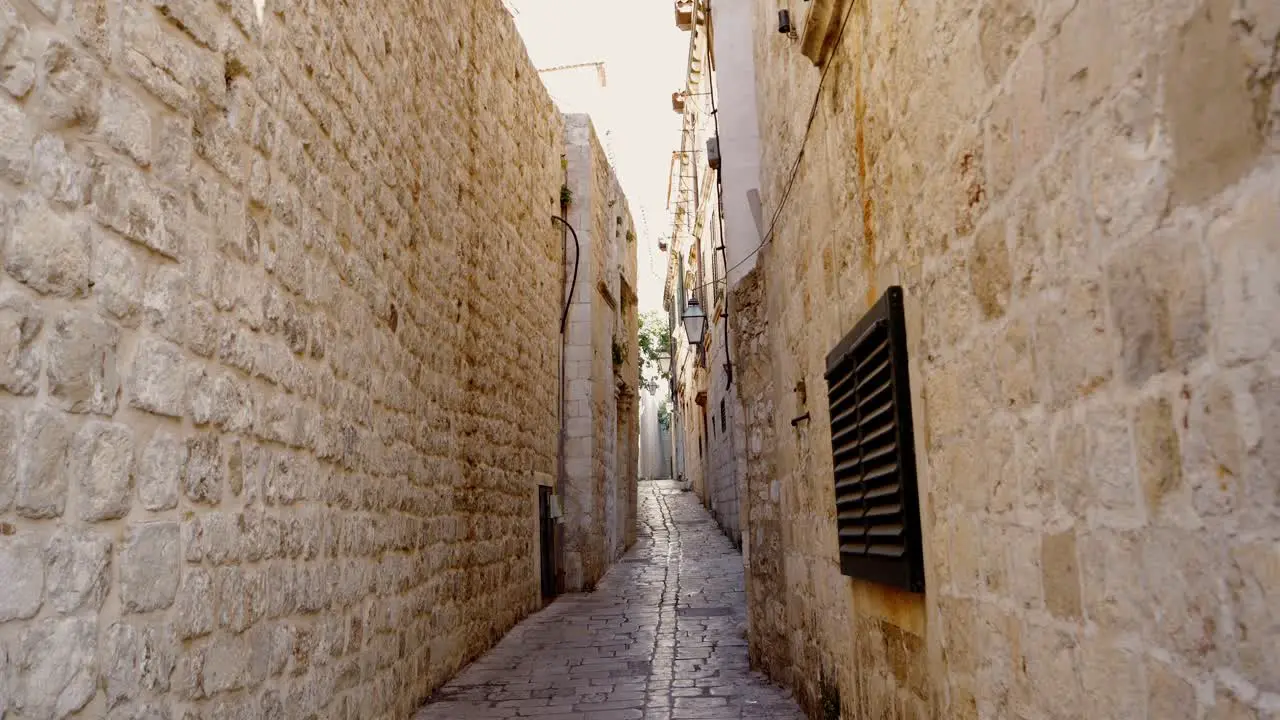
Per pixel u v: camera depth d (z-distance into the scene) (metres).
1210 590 1.42
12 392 2.29
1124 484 1.72
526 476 10.81
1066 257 1.95
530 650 8.49
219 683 3.31
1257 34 1.26
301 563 4.18
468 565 7.95
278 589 3.90
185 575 3.09
